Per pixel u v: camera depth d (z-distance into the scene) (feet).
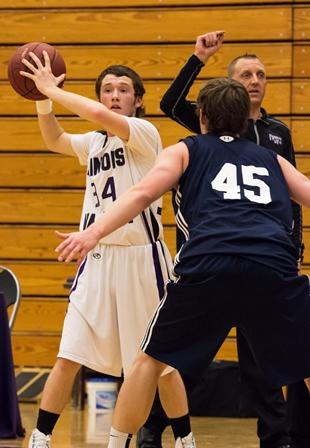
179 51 43.39
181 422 23.38
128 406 19.33
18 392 42.11
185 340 19.12
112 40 43.80
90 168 24.21
